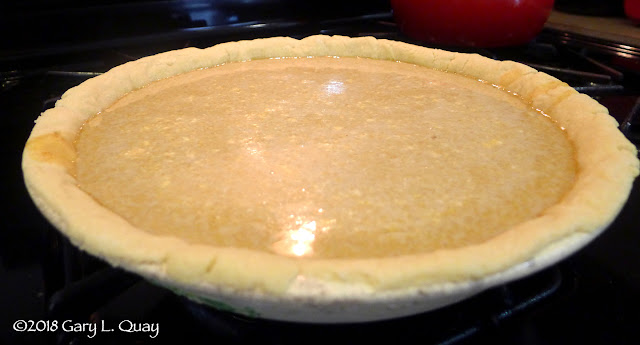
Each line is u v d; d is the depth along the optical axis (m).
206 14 0.51
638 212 0.29
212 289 0.17
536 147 0.26
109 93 0.31
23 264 0.25
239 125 0.28
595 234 0.19
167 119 0.29
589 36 0.48
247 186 0.23
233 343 0.21
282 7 0.53
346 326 0.22
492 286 0.18
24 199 0.29
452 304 0.22
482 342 0.21
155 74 0.34
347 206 0.21
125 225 0.19
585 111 0.27
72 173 0.23
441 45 0.46
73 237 0.19
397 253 0.19
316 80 0.34
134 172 0.24
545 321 0.22
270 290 0.16
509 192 0.22
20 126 0.36
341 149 0.25
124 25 0.49
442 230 0.20
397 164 0.24
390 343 0.21
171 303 0.23
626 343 0.21
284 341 0.21
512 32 0.43
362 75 0.35
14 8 0.45
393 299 0.17
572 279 0.24
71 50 0.47
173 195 0.22
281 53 0.38
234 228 0.20
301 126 0.28
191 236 0.20
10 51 0.46
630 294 0.23
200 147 0.26
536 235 0.18
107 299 0.22
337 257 0.19
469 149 0.25
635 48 0.44
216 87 0.33
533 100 0.30
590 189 0.21
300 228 0.20
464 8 0.42
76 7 0.47
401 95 0.32
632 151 0.23
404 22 0.46
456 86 0.33
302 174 0.23
